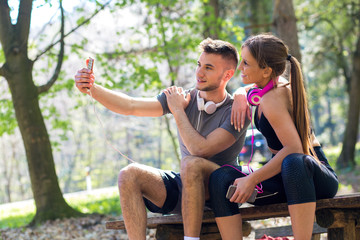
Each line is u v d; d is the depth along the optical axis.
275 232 3.67
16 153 30.52
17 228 6.82
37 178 7.21
